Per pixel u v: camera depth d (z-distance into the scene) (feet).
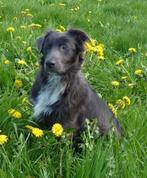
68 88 6.66
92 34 11.54
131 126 6.95
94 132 6.68
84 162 5.78
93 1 17.17
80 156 6.45
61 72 6.58
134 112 7.35
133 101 8.07
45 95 6.76
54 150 6.33
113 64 9.39
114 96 8.16
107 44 10.80
